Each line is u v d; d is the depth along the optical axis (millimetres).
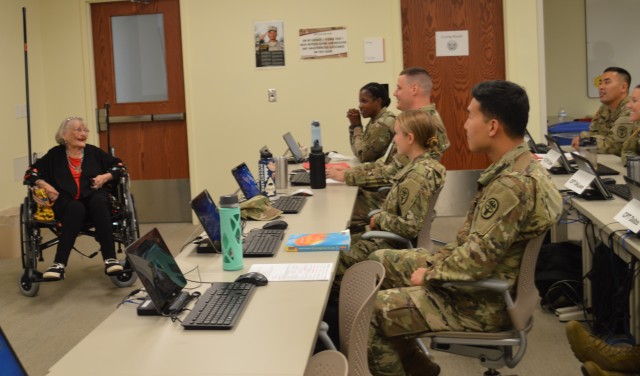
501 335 2223
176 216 6430
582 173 3434
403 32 6031
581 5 7848
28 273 4293
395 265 2627
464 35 6000
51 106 6336
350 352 1595
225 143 6211
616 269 3275
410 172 2979
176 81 6254
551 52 7957
